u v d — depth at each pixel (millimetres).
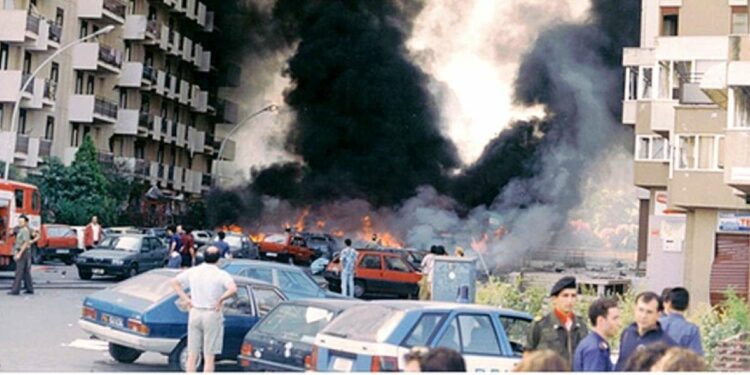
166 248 32438
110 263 30016
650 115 36062
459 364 4738
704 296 30844
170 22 66062
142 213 53250
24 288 26328
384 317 9117
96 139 54219
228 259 17406
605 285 35000
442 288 20797
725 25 32750
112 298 13820
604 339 7461
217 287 11648
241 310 13633
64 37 49938
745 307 19531
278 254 46719
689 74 31109
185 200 64938
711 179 30281
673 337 8031
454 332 9219
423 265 24891
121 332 13297
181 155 67375
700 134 30625
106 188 48844
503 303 20094
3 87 43656
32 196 30906
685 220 34562
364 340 8836
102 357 14836
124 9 55719
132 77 56688
